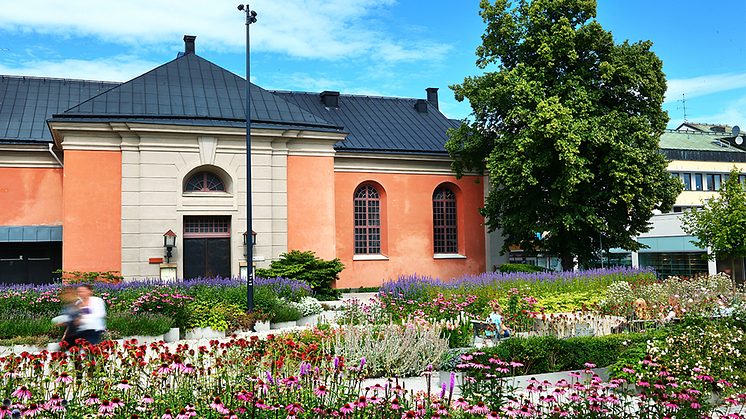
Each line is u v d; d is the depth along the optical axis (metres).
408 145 32.50
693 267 37.25
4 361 8.07
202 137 25.55
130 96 25.98
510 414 6.84
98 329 10.28
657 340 10.87
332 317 19.64
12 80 31.05
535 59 26.95
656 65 26.61
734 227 27.11
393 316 16.92
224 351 8.99
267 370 8.64
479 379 8.05
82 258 24.06
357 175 31.09
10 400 6.82
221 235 26.14
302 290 20.64
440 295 17.70
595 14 26.06
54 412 6.58
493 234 33.59
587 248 28.27
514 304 16.25
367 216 31.72
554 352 11.04
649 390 8.05
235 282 20.09
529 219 27.69
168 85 27.44
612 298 17.53
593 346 11.29
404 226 31.83
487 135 29.12
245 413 6.89
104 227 24.42
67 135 24.19
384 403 7.00
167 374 7.64
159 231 24.78
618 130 24.80
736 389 9.32
